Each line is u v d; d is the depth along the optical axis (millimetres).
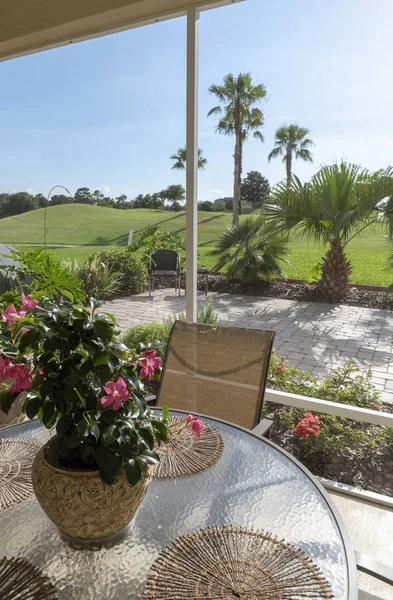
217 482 1178
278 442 2449
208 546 936
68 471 841
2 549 930
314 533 981
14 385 870
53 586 832
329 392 2514
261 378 1801
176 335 2018
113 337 887
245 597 809
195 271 2719
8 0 2857
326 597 806
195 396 1898
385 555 1718
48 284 3020
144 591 821
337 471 2254
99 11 2527
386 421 2250
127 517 897
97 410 828
